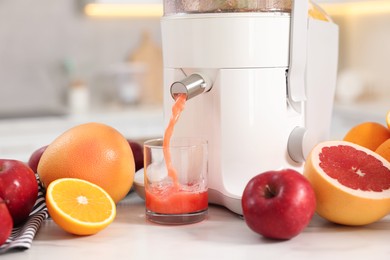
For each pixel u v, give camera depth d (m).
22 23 3.42
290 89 0.89
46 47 3.47
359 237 0.73
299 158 0.90
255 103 0.86
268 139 0.88
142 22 3.60
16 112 3.26
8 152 2.85
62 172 0.83
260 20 0.85
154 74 3.58
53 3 3.45
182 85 0.83
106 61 3.57
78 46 3.53
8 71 3.42
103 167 0.84
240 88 0.86
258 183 0.72
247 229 0.77
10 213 0.76
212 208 0.90
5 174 0.76
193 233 0.76
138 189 0.91
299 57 0.89
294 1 0.86
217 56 0.86
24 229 0.74
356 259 0.65
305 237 0.73
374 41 3.28
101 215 0.76
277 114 0.88
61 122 2.93
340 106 3.19
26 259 0.67
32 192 0.78
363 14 3.38
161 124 3.12
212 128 0.88
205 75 0.87
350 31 3.54
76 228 0.73
